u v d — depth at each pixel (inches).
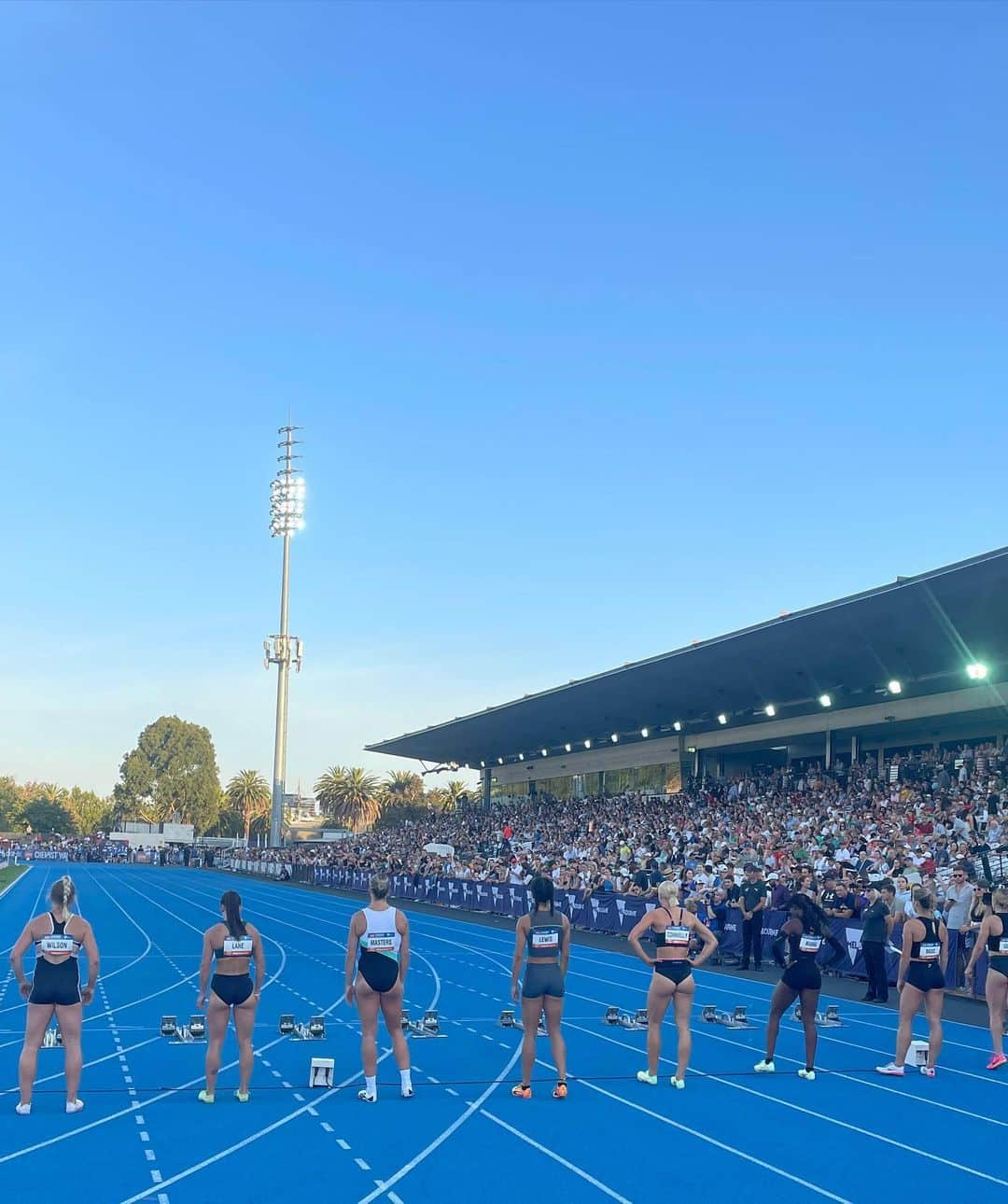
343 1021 636.7
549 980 451.5
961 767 1480.1
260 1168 353.7
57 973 418.9
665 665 1676.9
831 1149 385.7
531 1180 347.6
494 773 3275.1
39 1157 360.5
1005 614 1257.4
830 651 1515.7
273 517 3294.8
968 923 771.4
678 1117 424.2
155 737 6363.2
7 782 7253.9
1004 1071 515.8
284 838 4458.7
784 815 1596.9
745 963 946.1
